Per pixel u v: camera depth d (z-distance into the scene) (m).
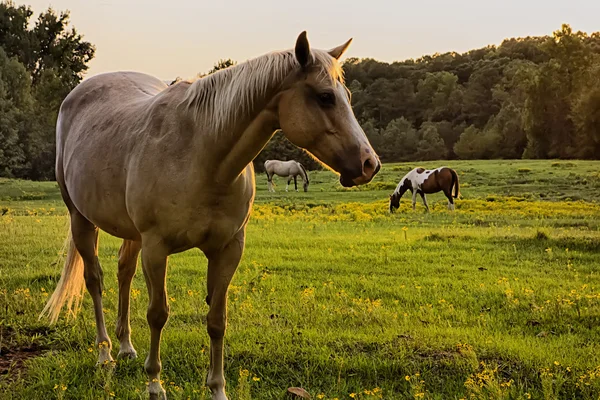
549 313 5.97
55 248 9.70
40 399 3.97
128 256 4.76
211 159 3.48
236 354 4.68
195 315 5.86
